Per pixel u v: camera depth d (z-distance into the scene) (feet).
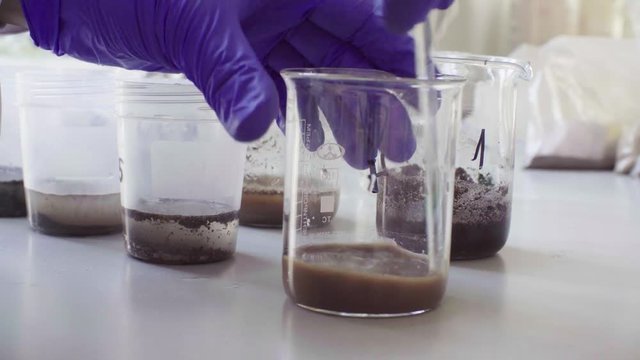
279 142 3.57
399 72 3.05
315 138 2.40
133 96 2.88
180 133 2.90
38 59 5.76
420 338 2.17
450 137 2.37
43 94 3.29
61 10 2.86
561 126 6.30
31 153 3.36
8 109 3.68
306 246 2.43
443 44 7.13
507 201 3.14
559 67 6.55
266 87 2.22
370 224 2.41
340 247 2.44
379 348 2.07
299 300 2.39
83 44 2.95
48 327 2.17
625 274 2.99
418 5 2.48
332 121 2.39
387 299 2.30
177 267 2.89
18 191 3.75
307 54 3.12
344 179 2.42
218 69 2.39
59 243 3.25
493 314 2.42
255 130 2.18
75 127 3.30
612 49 6.59
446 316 2.38
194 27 2.49
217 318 2.29
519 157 6.74
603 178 5.90
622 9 7.26
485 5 7.26
